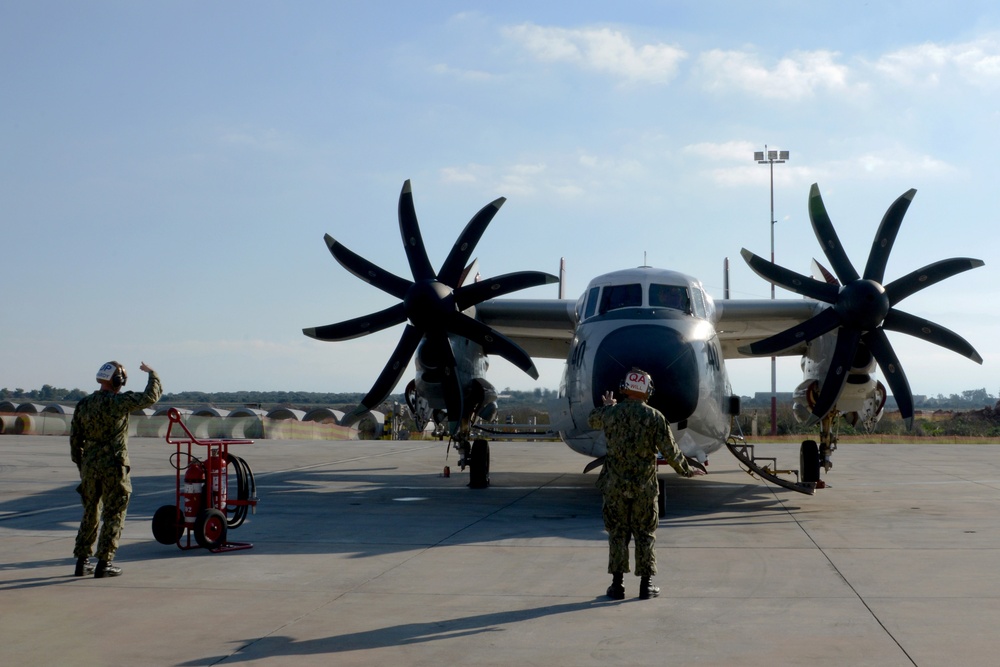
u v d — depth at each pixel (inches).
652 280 556.1
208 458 398.6
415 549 391.5
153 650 236.2
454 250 602.5
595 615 271.4
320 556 374.6
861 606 280.7
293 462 953.5
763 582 317.4
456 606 284.0
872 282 579.2
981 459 1011.9
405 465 912.3
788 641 241.6
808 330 585.3
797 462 949.8
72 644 242.1
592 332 532.4
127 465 336.5
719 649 234.4
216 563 359.3
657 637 246.5
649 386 295.1
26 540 414.6
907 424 588.7
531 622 263.7
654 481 292.2
